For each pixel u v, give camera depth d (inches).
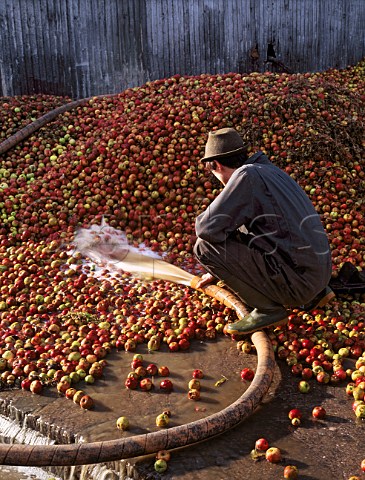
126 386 148.6
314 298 174.1
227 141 155.2
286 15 588.4
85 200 262.8
